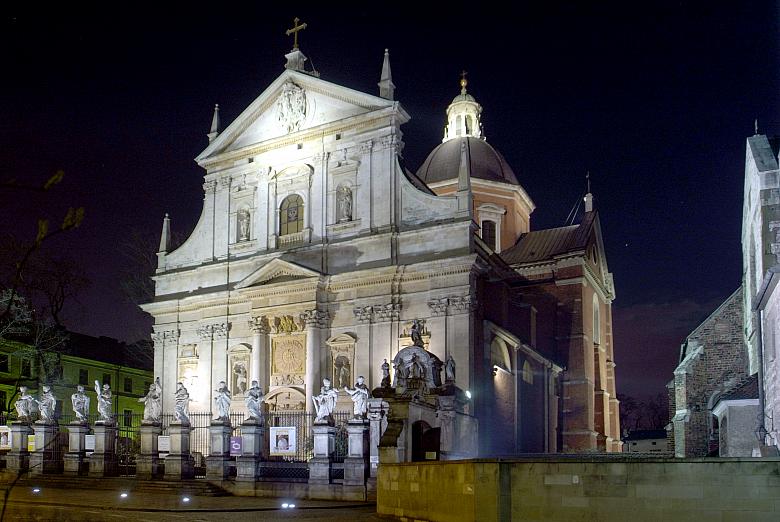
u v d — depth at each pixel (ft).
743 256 139.74
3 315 24.52
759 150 115.96
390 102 152.05
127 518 79.15
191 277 172.24
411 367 113.91
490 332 145.18
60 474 129.70
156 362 173.06
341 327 151.84
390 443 93.30
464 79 230.27
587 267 195.00
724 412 123.13
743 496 50.34
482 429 138.31
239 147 169.89
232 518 78.74
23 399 143.74
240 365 162.61
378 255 149.59
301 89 163.43
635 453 164.04
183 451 120.88
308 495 103.09
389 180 151.12
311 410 147.84
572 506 53.78
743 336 136.36
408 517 69.97
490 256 162.50
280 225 163.94
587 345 190.19
